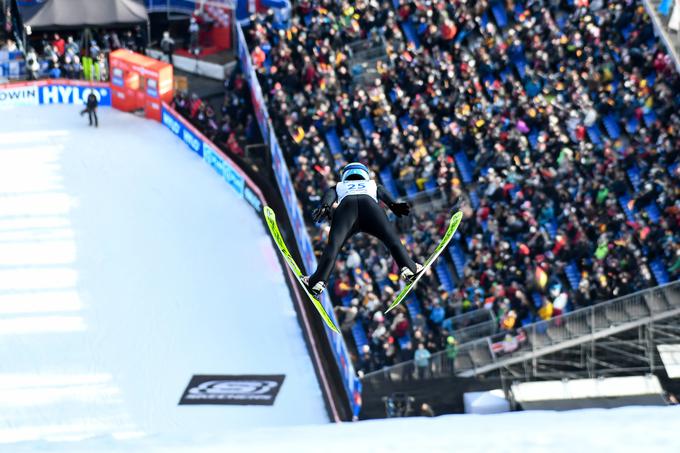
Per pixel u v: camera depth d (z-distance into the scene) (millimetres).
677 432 21109
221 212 66562
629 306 50938
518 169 59844
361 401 49500
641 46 64875
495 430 21719
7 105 75125
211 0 78250
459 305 52562
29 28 75625
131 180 69000
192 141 72000
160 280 61062
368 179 23250
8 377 53875
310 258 57938
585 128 62188
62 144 71875
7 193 66938
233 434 22297
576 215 56531
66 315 58156
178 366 55250
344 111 65562
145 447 21453
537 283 52656
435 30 68312
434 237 56688
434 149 61719
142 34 78812
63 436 50531
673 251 54062
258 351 56406
